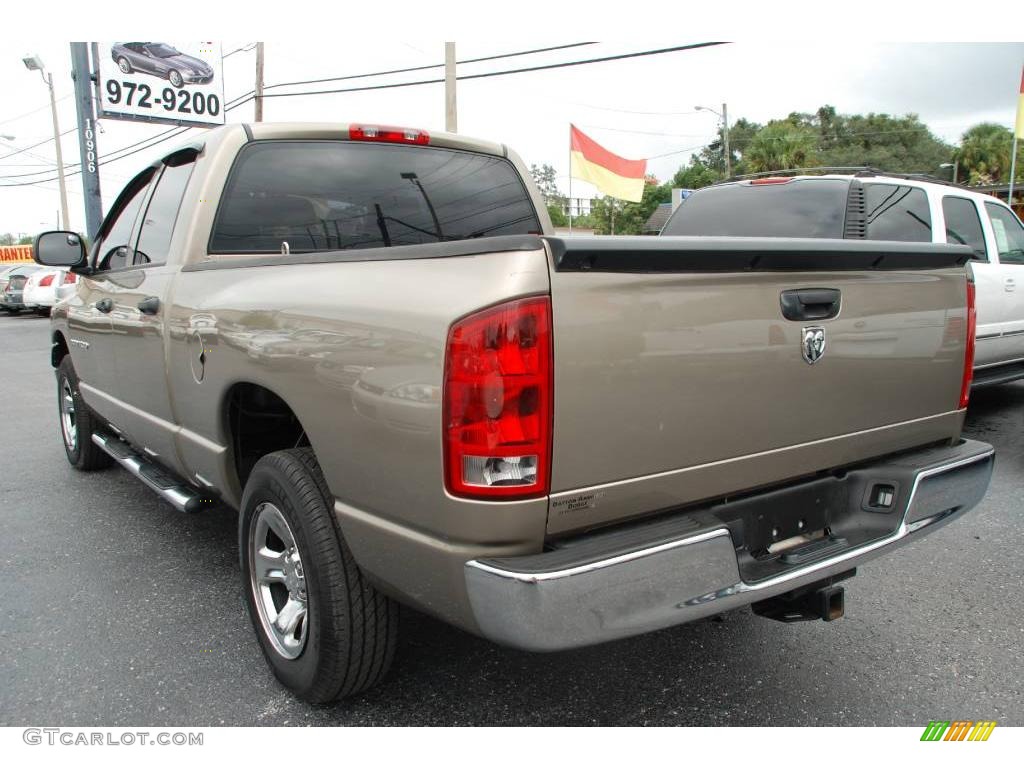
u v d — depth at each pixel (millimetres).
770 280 2236
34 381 10273
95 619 3340
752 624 3277
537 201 4328
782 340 2275
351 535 2266
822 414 2430
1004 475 5398
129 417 3947
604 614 1894
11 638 3176
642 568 1940
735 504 2330
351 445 2186
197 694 2764
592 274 1903
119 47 19219
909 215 5980
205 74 20797
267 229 3432
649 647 3076
